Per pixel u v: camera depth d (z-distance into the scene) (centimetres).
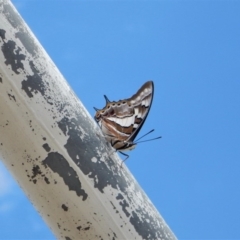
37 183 120
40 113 120
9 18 120
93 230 121
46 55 121
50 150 120
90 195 120
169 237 122
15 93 120
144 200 122
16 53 120
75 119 121
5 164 121
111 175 121
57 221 121
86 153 120
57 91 120
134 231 121
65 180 120
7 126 120
